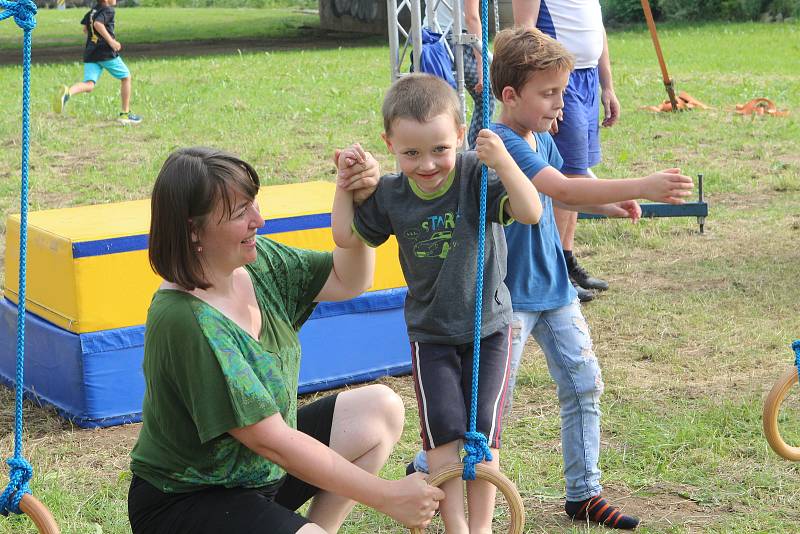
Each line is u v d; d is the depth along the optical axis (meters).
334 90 19.11
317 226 6.16
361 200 3.84
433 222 3.77
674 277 8.58
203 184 3.15
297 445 3.23
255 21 42.22
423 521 3.32
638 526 4.64
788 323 7.39
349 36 34.72
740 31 29.75
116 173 12.76
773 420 3.70
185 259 3.22
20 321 3.47
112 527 4.71
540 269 4.43
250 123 16.11
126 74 16.27
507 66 4.30
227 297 3.37
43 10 51.56
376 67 23.64
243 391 3.19
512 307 4.30
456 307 3.82
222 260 3.29
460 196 3.76
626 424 5.72
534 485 5.07
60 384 6.02
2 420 6.02
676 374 6.54
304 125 15.93
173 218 3.19
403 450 5.51
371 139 14.82
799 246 9.29
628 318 7.61
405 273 3.94
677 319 7.52
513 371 4.31
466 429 3.78
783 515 4.76
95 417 5.88
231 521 3.28
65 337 5.87
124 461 5.48
